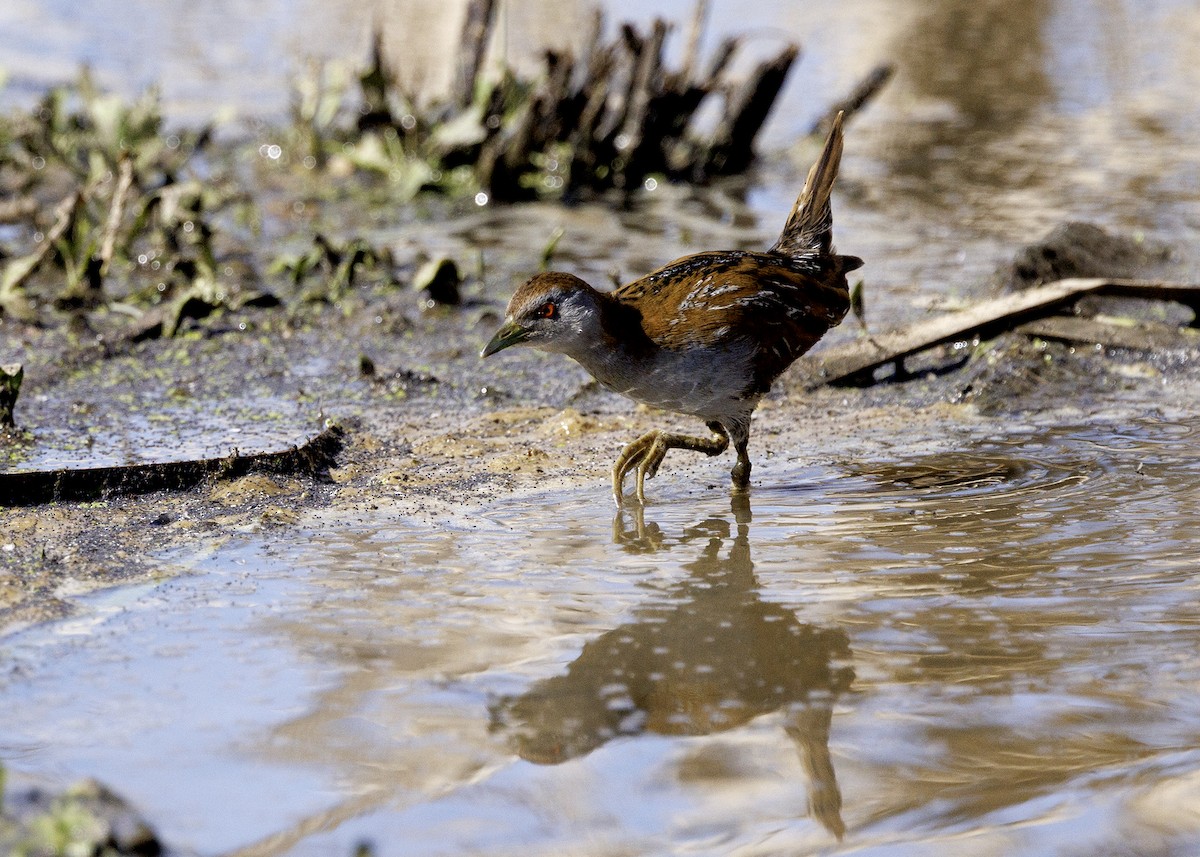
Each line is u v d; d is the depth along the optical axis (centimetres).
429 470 1098
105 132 1920
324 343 1420
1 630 820
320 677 766
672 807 648
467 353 1391
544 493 1053
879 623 824
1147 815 630
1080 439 1131
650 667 778
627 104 1988
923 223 1759
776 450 1140
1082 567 893
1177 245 1614
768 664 779
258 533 970
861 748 693
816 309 1067
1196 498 1001
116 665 779
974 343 1341
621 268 1614
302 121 2083
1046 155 2039
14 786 645
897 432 1169
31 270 1520
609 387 1028
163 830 629
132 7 2838
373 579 894
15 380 1162
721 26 2675
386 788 664
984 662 775
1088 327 1350
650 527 982
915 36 2723
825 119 2155
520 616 841
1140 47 2645
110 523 986
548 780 670
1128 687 742
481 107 1967
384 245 1714
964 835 621
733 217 1834
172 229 1686
